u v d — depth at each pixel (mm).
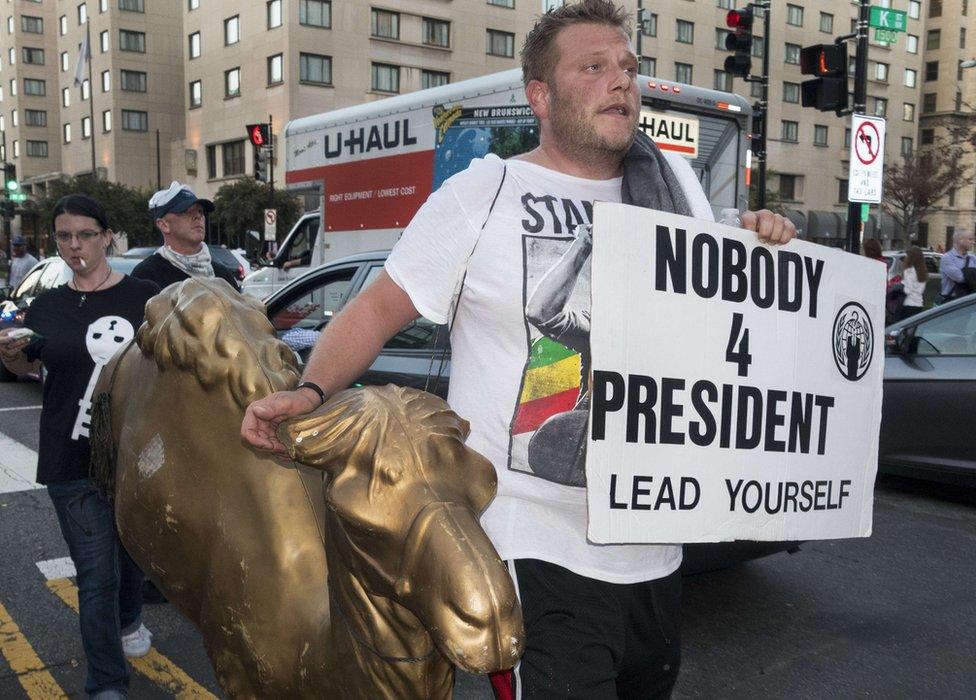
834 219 51500
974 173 48094
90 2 58125
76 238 2809
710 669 3467
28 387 10219
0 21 74750
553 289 1570
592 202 1647
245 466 1457
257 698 1427
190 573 1543
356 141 10195
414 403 1204
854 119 9000
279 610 1371
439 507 1110
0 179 70312
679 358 1631
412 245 1580
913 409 5887
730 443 1692
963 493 6164
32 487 5965
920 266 10969
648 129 8000
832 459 1857
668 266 1616
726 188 8656
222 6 43094
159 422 1565
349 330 1516
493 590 1048
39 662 3441
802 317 1794
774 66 50438
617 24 1660
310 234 11984
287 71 38906
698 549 3434
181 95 58125
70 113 63094
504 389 1568
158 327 1569
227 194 36094
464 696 3260
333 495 1134
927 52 59656
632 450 1582
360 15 39688
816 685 3346
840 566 4648
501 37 43312
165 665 3406
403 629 1153
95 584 2734
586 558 1589
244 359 1466
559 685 1536
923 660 3561
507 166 1651
